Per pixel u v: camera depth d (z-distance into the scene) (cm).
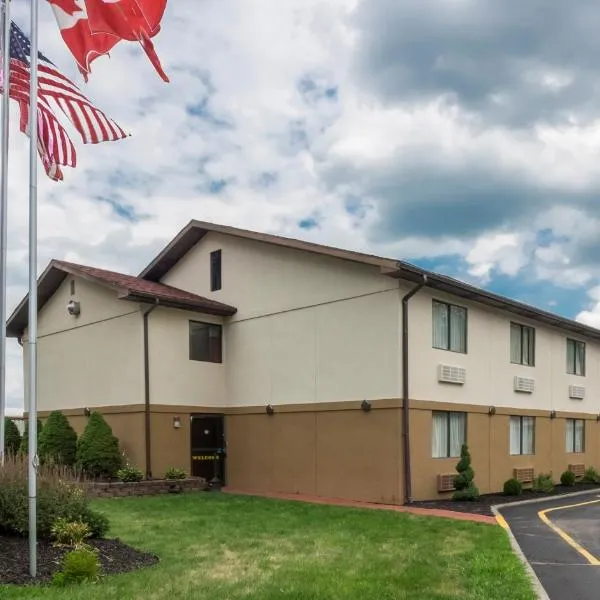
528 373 2041
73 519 895
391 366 1523
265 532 1059
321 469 1648
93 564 707
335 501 1534
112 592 652
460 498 1550
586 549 957
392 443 1500
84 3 912
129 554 855
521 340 2044
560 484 2139
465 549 916
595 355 2538
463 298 1738
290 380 1753
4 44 1030
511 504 1509
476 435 1752
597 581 764
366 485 1541
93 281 1872
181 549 909
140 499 1502
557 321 2119
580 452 2339
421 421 1550
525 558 886
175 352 1830
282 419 1762
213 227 1958
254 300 1877
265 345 1831
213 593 660
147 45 895
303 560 835
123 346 1833
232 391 1911
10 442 2009
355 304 1619
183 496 1584
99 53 923
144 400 1750
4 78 1031
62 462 1656
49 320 2117
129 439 1778
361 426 1570
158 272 2144
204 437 1892
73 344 2011
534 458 2033
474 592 680
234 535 1027
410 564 812
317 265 1719
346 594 666
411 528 1105
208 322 1919
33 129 790
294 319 1762
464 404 1708
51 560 777
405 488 1487
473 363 1761
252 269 1892
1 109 1203
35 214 782
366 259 1532
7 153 1139
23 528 853
